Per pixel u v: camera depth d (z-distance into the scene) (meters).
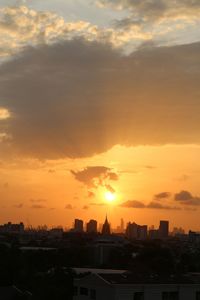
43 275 112.25
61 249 192.50
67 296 92.06
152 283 70.75
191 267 154.12
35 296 95.06
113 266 165.25
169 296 71.69
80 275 98.06
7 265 121.25
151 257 166.62
